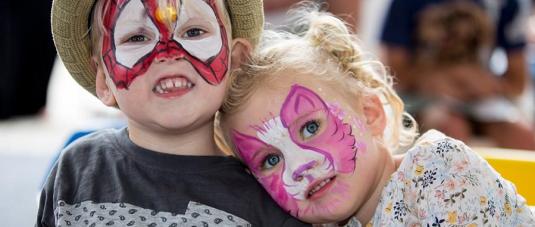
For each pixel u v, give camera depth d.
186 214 1.29
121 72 1.30
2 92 3.74
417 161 1.37
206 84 1.31
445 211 1.31
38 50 3.77
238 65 1.43
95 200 1.32
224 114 1.41
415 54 2.65
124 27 1.29
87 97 3.36
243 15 1.42
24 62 3.75
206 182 1.34
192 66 1.30
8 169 2.86
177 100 1.29
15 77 3.75
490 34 2.65
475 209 1.31
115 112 2.86
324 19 1.48
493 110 2.64
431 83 2.63
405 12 2.64
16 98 3.79
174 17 1.29
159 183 1.33
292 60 1.41
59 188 1.36
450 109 2.61
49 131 3.55
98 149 1.41
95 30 1.34
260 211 1.36
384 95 1.50
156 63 1.29
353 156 1.37
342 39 1.47
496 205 1.34
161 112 1.29
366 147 1.38
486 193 1.33
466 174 1.34
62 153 1.43
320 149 1.36
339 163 1.36
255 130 1.38
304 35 1.54
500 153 1.69
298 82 1.38
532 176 1.60
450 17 2.61
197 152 1.38
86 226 1.29
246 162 1.41
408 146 1.59
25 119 3.81
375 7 3.03
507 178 1.61
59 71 3.91
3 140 3.34
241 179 1.38
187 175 1.34
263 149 1.38
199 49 1.31
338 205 1.36
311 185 1.35
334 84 1.40
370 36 3.00
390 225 1.37
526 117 2.95
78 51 1.38
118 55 1.30
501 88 2.68
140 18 1.28
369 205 1.44
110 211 1.30
